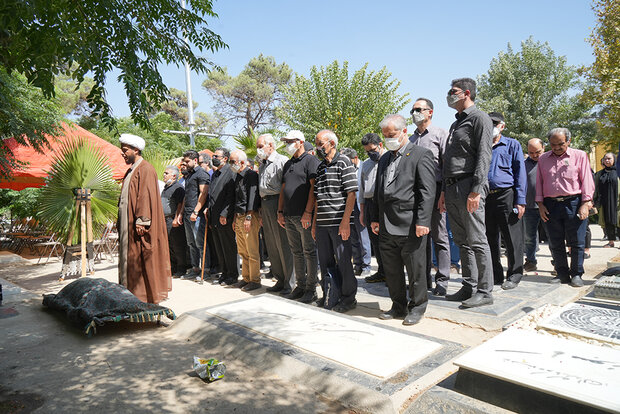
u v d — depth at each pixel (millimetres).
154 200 4883
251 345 3154
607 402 1736
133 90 3365
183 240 7039
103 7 3256
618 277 3885
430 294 4770
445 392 2180
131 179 4887
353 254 6582
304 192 4781
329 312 3846
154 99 3797
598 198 8797
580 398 1785
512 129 29594
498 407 2025
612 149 16000
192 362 3107
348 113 21422
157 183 4980
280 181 5219
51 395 2592
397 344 2973
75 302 4195
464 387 2164
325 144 4297
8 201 14641
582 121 28469
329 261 4523
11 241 13039
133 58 3477
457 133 4062
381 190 3959
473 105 4109
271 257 5477
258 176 5578
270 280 6453
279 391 2600
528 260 6242
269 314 3832
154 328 4020
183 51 4074
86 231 7109
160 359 3180
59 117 7418
